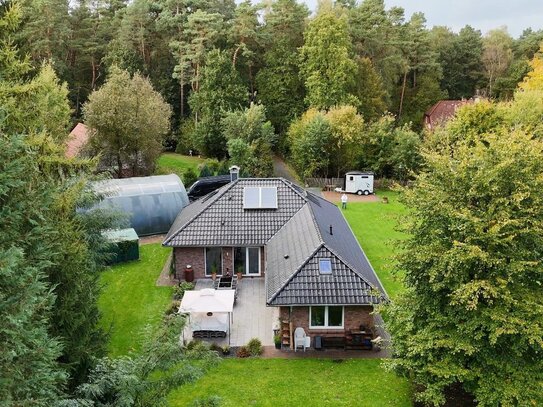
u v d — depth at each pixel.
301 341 24.31
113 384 13.25
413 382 21.30
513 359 16.92
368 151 58.81
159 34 74.44
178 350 14.57
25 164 13.66
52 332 17.03
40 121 25.31
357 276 24.66
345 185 54.97
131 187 40.00
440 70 82.44
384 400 20.45
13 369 10.78
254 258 32.34
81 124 61.03
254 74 75.38
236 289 30.55
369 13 73.44
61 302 17.17
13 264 10.39
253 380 21.89
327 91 63.59
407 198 19.02
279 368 22.88
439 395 16.81
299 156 58.25
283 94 68.38
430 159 18.88
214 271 31.95
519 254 16.72
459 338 17.28
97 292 20.47
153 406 13.52
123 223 32.47
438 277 17.83
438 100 82.38
